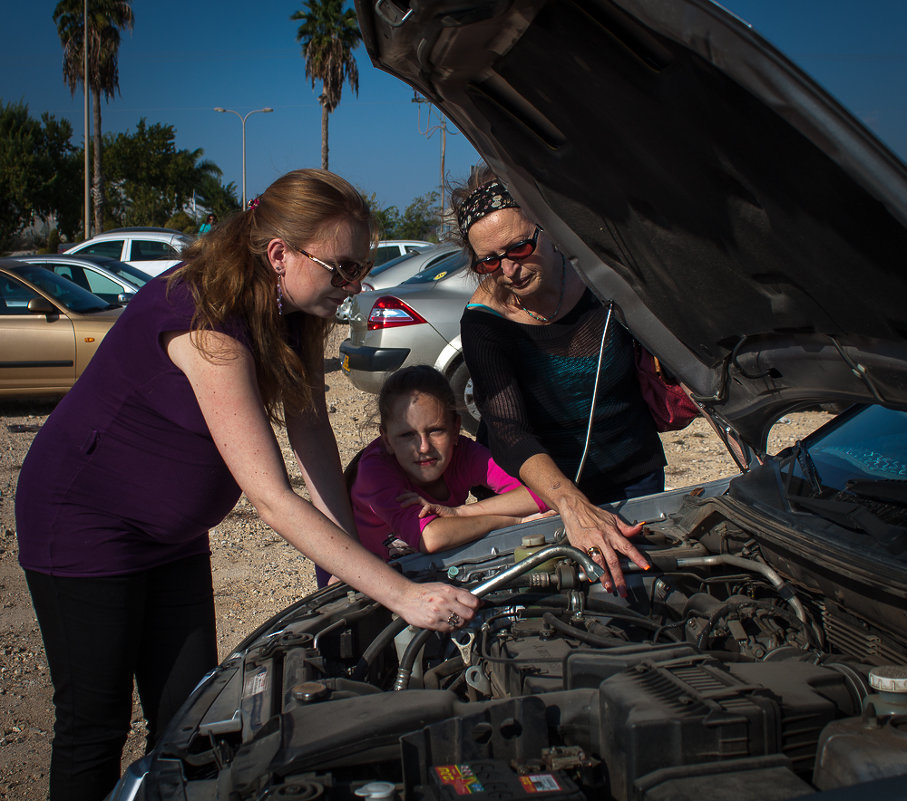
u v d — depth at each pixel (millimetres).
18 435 8164
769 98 1367
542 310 2795
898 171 1322
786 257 1792
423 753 1486
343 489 2549
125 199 54250
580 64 1688
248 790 1453
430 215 39969
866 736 1413
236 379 1905
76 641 2109
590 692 1647
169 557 2240
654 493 2982
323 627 2180
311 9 34844
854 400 2154
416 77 1890
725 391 2488
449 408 2809
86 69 29266
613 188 2014
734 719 1435
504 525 2754
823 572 1997
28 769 3004
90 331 8867
